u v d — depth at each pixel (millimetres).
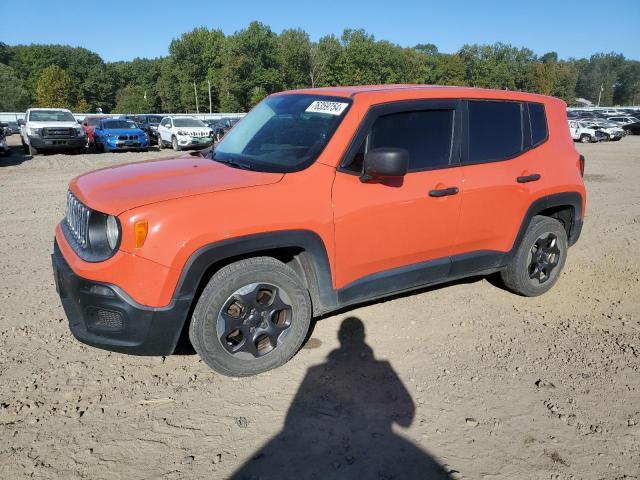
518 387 3361
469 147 4031
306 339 3934
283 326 3430
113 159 17766
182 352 3762
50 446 2744
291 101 4168
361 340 3936
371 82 97562
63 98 100938
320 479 2551
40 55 115500
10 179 12172
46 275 5262
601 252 6379
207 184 3209
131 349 3059
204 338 3168
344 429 2922
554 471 2627
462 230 4031
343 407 3119
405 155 3252
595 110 52156
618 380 3459
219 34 105375
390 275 3779
